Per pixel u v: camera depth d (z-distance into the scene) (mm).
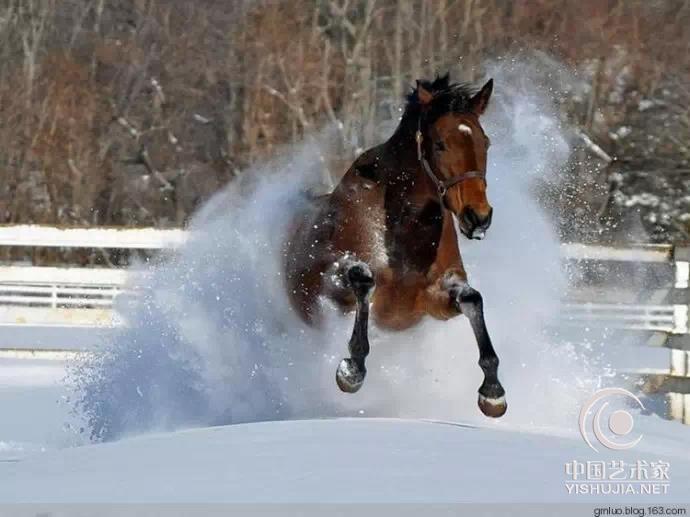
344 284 10414
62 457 8367
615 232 33719
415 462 7633
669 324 14172
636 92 35594
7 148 35719
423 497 6891
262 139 36125
